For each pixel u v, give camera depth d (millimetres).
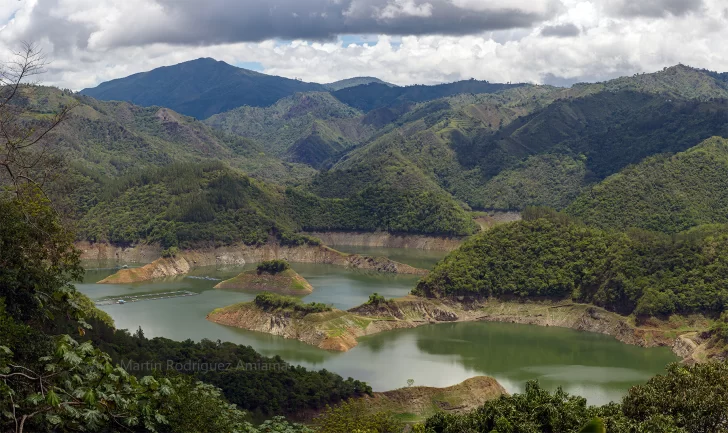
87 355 43438
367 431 85188
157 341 140375
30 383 42688
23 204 54906
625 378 160750
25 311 51938
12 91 57188
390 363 172125
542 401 73188
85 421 42469
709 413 64938
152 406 47281
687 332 197000
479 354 183500
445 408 134875
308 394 127000
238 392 121812
